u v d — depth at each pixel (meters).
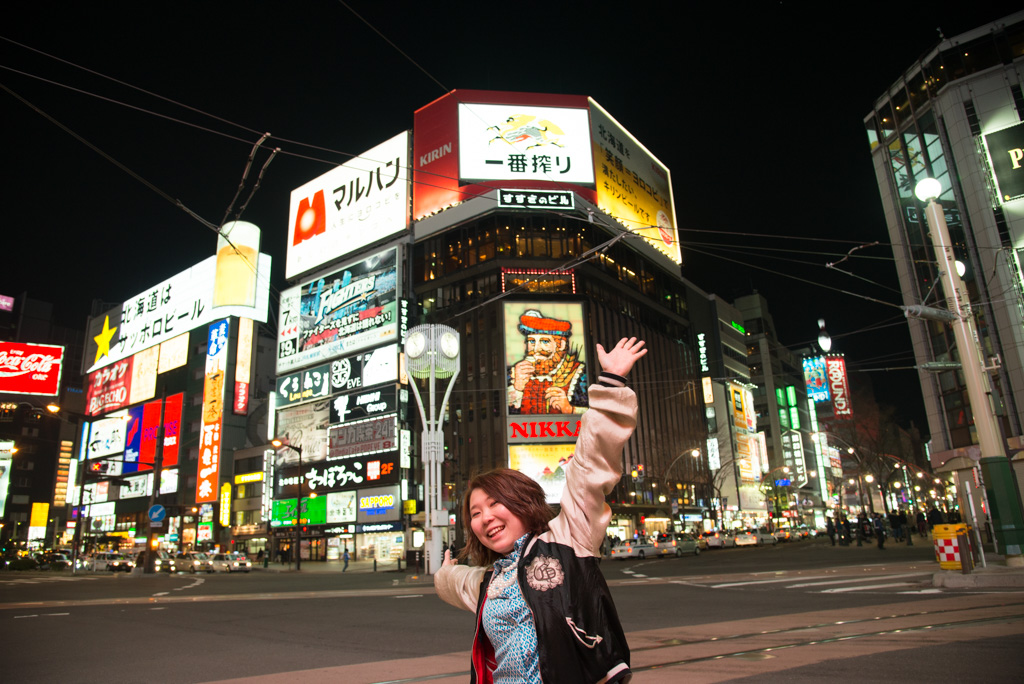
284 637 9.66
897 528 36.41
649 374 66.62
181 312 77.50
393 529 52.78
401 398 56.31
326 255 66.88
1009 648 6.23
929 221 14.94
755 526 79.00
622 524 57.28
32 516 90.75
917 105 34.59
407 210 62.03
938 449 32.53
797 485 91.44
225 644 9.06
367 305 60.53
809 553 31.75
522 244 57.44
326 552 57.50
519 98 61.62
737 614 10.29
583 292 57.56
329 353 62.22
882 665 5.77
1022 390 29.06
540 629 1.99
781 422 96.75
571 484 2.18
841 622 8.52
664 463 65.00
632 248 67.31
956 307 14.38
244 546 63.16
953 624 7.85
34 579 31.84
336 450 58.78
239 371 70.75
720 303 86.81
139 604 15.66
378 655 7.84
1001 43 31.89
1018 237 30.08
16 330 101.69
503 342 54.34
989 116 31.61
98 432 83.38
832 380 38.31
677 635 8.26
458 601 2.46
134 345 83.00
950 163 32.72
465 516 2.44
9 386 62.47
